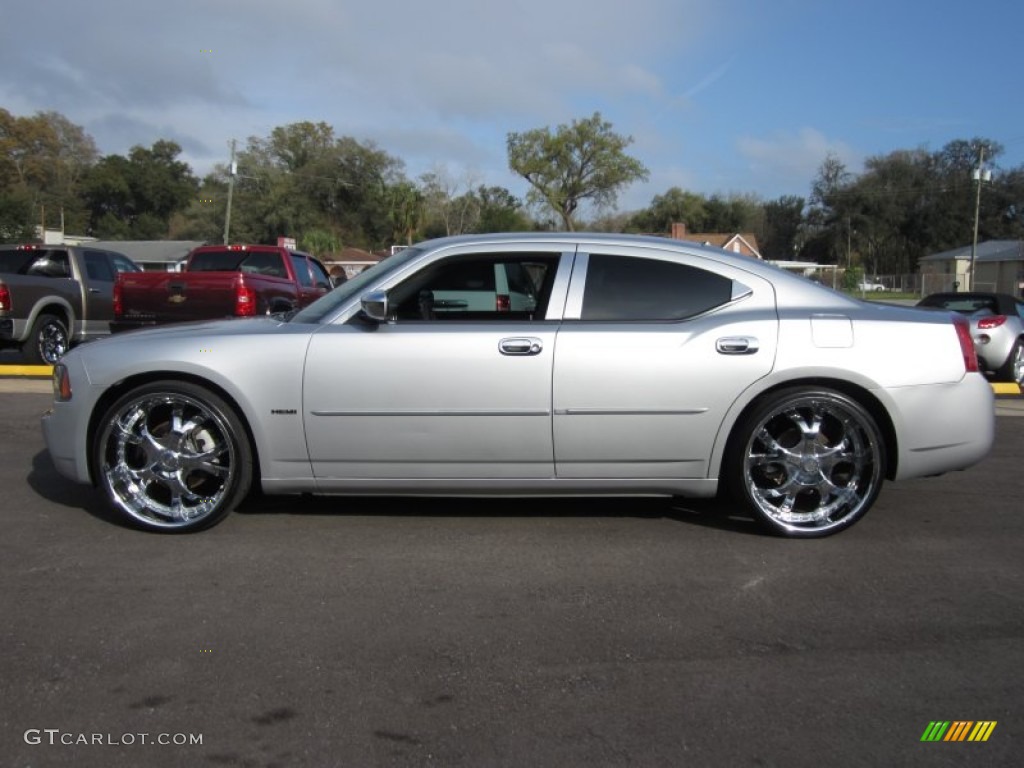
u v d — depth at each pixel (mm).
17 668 3170
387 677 3139
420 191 64000
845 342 4477
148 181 84375
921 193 76938
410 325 4527
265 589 3926
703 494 4613
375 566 4227
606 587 3986
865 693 3053
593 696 3020
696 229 81188
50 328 12312
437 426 4453
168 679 3104
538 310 4574
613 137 60219
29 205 53312
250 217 64062
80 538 4582
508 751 2695
